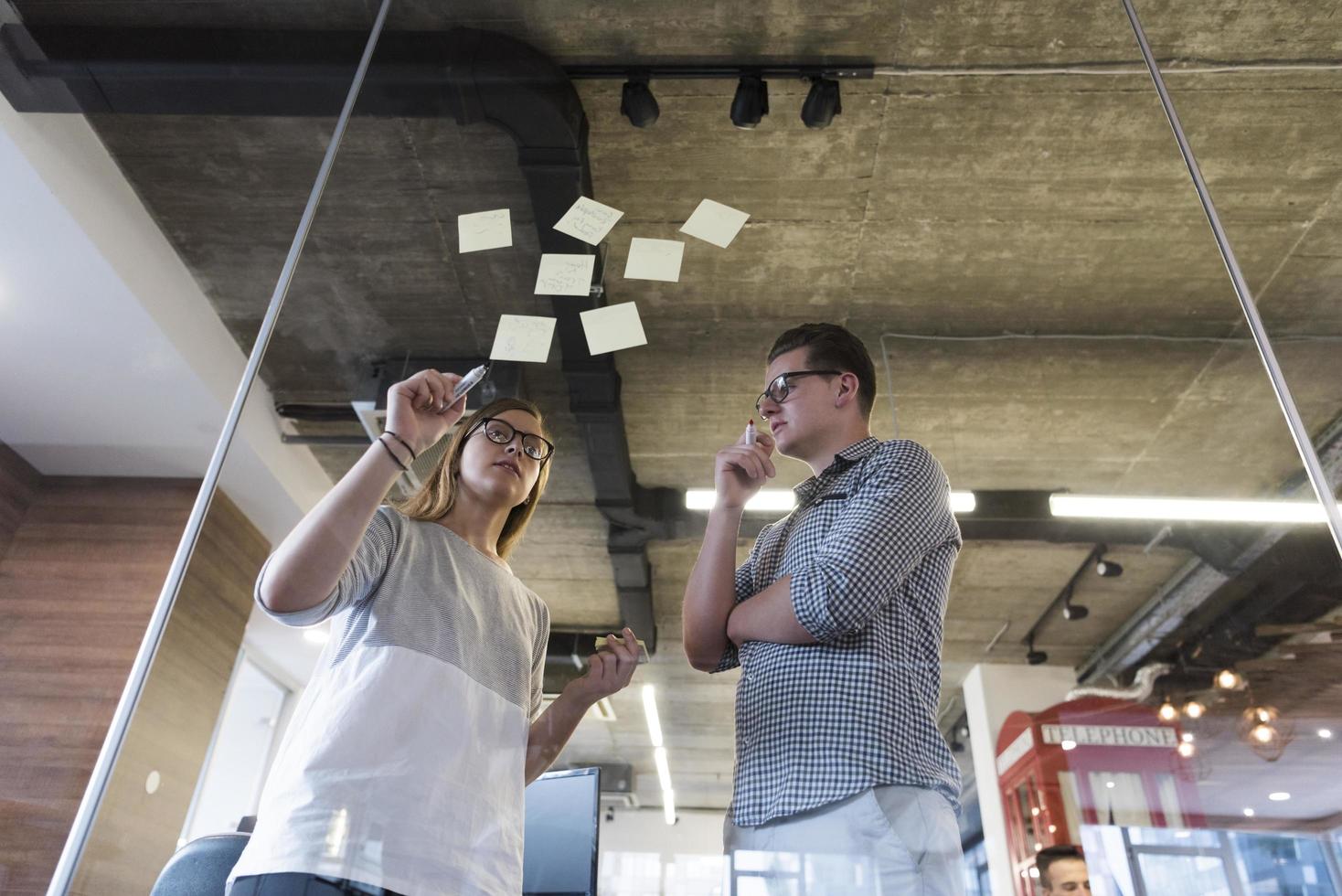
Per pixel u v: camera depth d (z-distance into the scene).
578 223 1.52
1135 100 1.76
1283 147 1.69
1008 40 1.82
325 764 0.71
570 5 1.84
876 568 0.81
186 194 1.74
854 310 1.53
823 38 1.83
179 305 1.64
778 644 0.84
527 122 1.69
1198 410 1.36
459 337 1.33
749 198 1.65
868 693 0.78
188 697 1.09
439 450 0.99
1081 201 1.64
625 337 1.30
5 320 2.16
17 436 2.43
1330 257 1.56
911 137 1.76
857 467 0.96
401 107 1.72
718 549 0.96
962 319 1.48
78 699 2.29
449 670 0.80
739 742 0.82
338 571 0.79
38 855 1.46
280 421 1.28
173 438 2.28
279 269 1.48
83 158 1.86
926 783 0.76
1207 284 1.57
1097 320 1.50
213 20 1.87
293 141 1.67
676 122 1.73
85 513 2.46
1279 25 1.75
